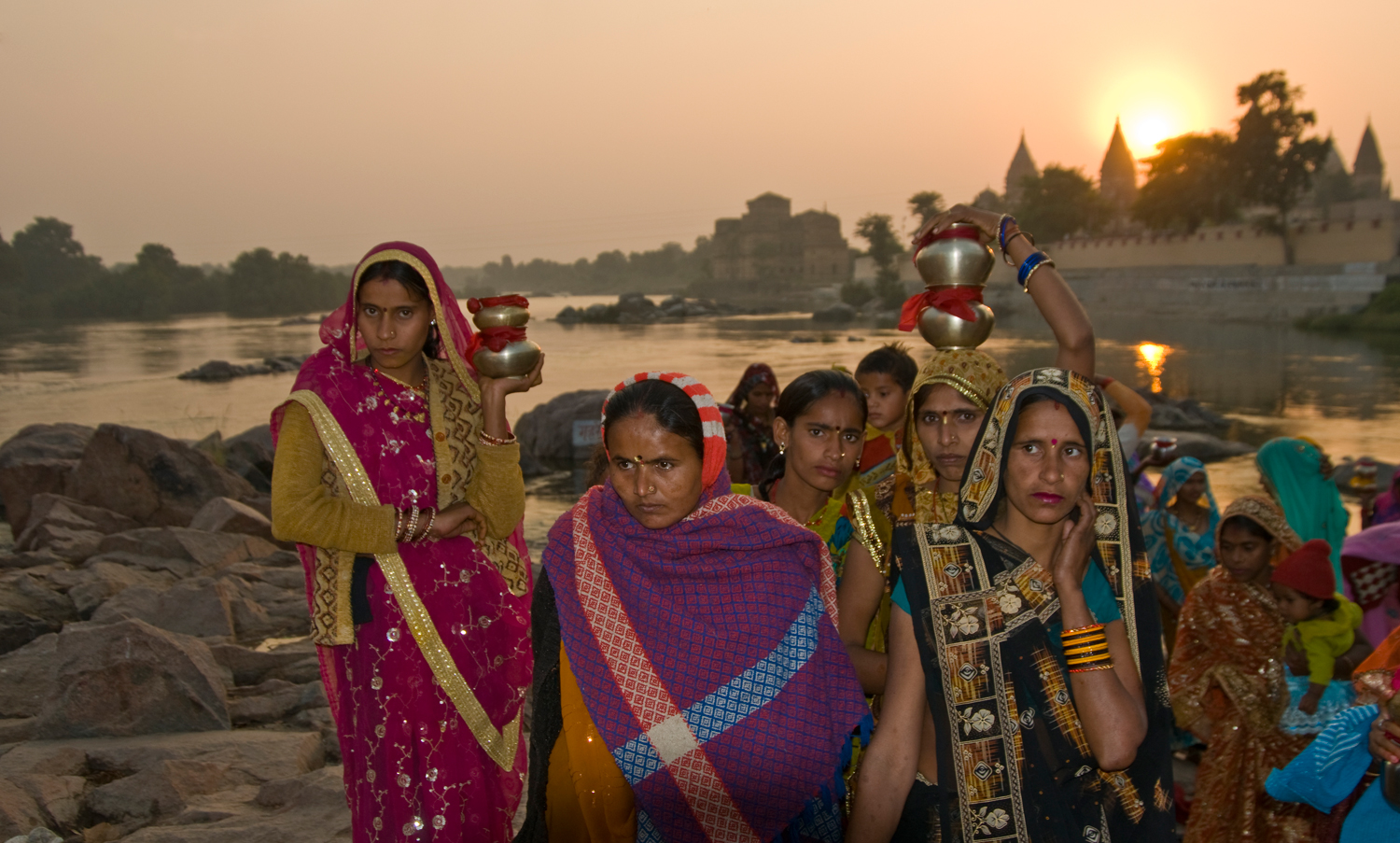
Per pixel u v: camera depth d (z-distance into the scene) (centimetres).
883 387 344
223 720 412
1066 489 184
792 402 262
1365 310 4878
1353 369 3069
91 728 392
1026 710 189
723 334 5788
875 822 191
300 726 424
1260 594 316
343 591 232
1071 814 188
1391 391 2530
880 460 346
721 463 202
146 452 906
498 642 246
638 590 199
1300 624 309
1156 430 1862
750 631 197
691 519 202
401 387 242
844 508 267
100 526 842
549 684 208
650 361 3831
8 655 478
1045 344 4228
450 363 252
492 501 241
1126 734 179
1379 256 5134
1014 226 259
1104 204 7506
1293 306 5244
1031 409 187
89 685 398
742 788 195
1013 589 190
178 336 6303
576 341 5288
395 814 230
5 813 309
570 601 203
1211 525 465
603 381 3050
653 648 198
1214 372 3023
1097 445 193
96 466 893
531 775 210
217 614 551
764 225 14200
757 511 205
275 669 495
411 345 232
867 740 212
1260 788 307
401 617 233
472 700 238
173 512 898
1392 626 382
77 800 338
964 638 190
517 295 238
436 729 235
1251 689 311
